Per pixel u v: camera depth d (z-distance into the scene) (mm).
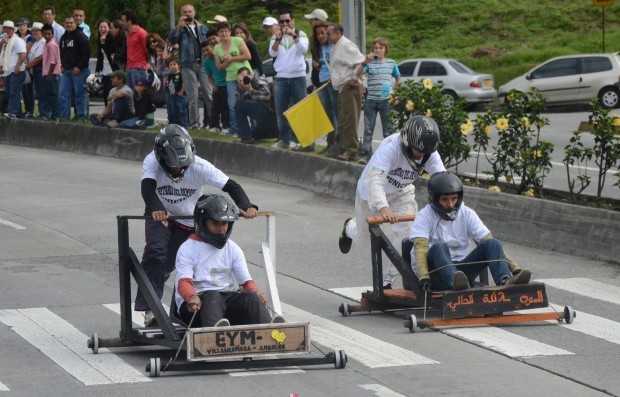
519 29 60688
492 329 13391
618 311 14594
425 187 22125
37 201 24141
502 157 21906
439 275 13414
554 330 13383
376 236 14070
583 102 45281
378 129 36125
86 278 16906
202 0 65812
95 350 12359
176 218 12195
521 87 46219
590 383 11016
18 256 18641
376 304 14320
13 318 14289
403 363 11844
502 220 20109
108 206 23375
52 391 10828
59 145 33656
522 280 13305
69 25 33656
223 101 29328
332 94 25375
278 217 22078
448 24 62281
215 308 11242
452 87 46188
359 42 26719
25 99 35875
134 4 56531
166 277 12891
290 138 26984
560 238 19016
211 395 10609
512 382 11070
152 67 32656
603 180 21859
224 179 12469
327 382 11078
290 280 16766
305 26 60969
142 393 10703
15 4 60125
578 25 60375
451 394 10633
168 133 12367
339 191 24375
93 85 33781
